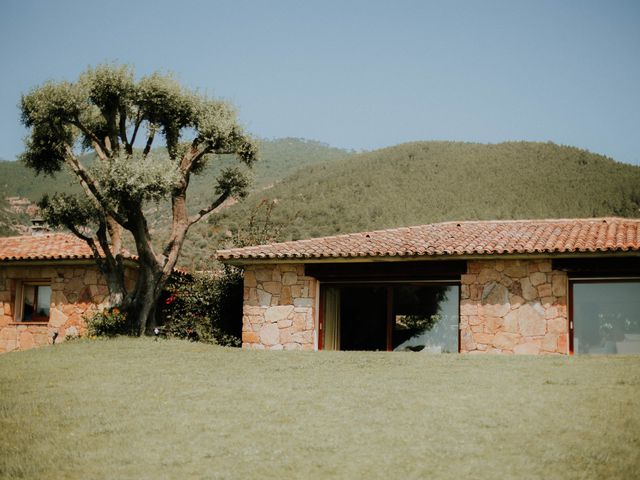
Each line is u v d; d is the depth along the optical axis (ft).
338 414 36.60
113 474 29.40
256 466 29.68
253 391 42.42
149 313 69.87
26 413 38.88
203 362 53.42
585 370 45.65
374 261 65.21
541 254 59.16
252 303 68.13
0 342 76.02
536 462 29.01
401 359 52.80
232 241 85.71
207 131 69.21
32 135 69.31
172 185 67.15
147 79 68.64
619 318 59.06
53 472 29.94
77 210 67.97
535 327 59.88
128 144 69.26
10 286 76.79
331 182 244.83
